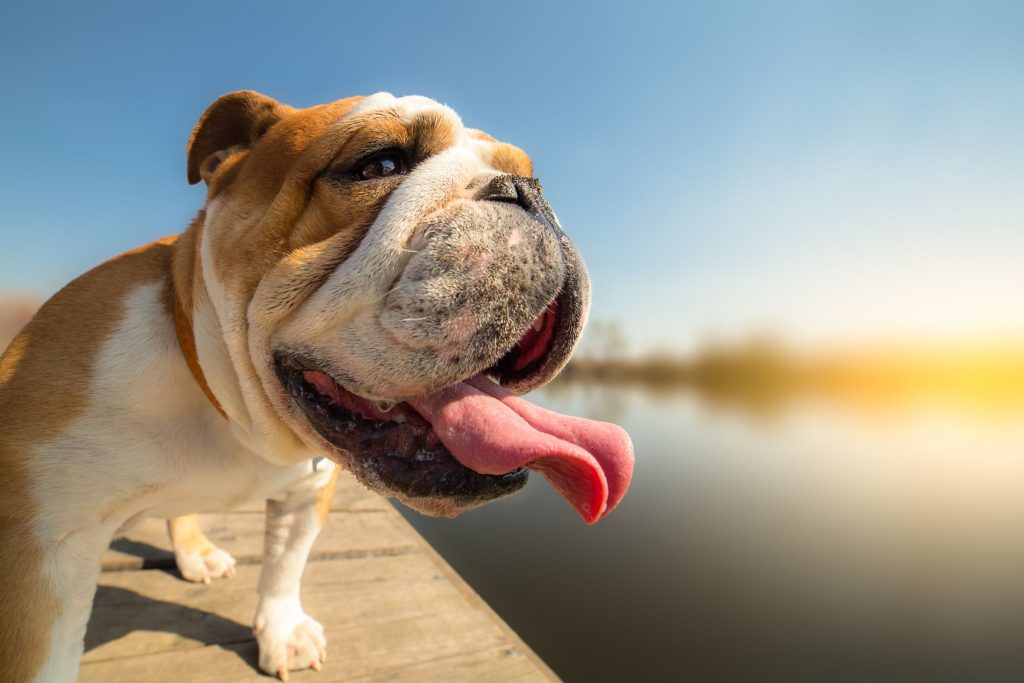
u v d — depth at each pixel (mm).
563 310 358
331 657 530
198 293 383
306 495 526
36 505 347
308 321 328
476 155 394
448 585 701
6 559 332
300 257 335
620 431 346
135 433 378
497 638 597
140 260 444
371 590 667
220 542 757
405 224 325
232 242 365
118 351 383
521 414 358
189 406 401
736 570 1343
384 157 369
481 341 311
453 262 311
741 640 975
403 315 307
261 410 377
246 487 447
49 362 371
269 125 462
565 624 998
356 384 325
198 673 489
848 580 1329
